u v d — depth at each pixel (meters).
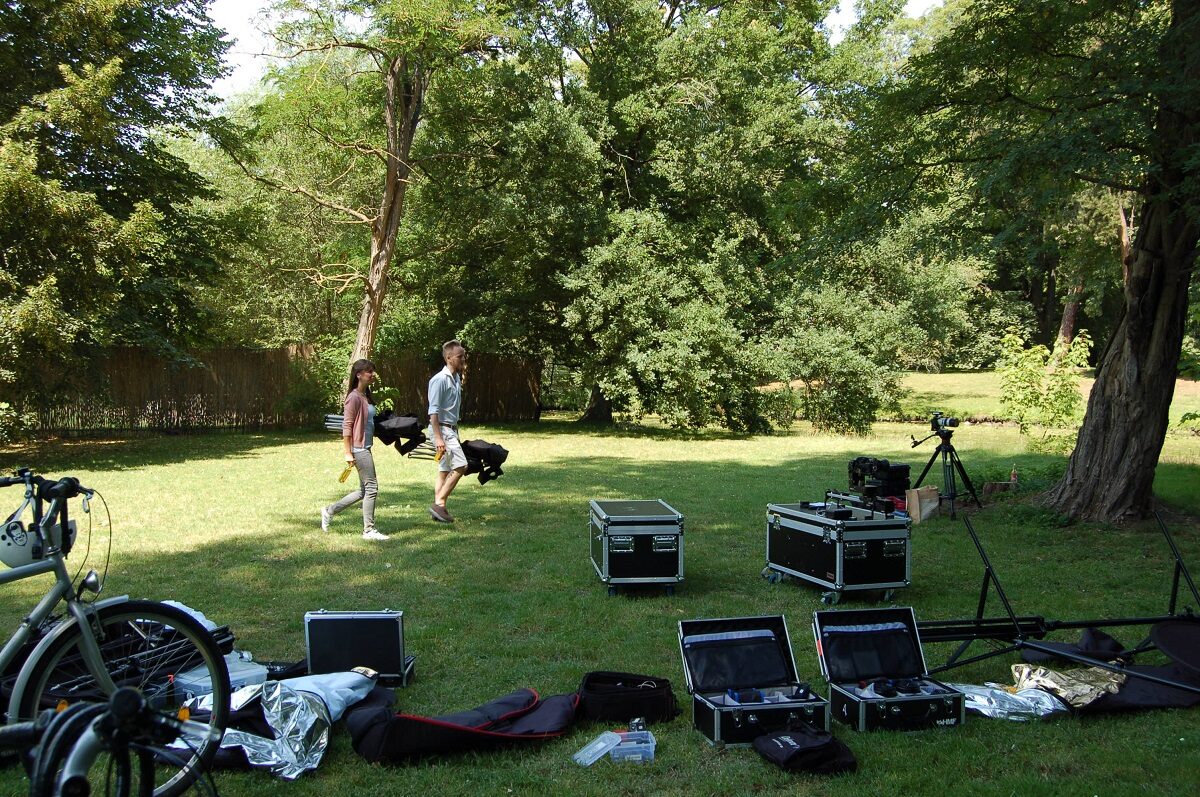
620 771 3.86
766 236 23.28
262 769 3.79
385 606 6.46
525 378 26.38
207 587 6.88
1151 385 9.64
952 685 4.77
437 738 3.91
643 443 20.02
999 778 3.79
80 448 18.11
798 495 12.01
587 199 22.33
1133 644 5.74
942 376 40.00
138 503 10.88
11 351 13.30
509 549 8.42
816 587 7.22
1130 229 25.45
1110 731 4.31
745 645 4.61
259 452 17.42
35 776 2.45
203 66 18.75
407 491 12.16
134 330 17.45
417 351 24.52
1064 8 8.98
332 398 22.30
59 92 13.77
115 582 7.00
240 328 30.12
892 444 19.81
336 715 4.16
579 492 12.21
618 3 22.02
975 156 9.85
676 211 24.09
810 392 22.92
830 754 3.87
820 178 12.10
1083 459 10.06
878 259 25.64
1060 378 17.33
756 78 21.86
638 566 6.82
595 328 22.59
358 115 22.44
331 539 8.78
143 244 14.53
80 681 3.93
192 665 4.36
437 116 22.33
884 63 27.78
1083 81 8.62
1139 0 8.73
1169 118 8.62
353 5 18.89
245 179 27.80
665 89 21.94
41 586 6.85
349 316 28.89
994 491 11.75
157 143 20.61
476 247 24.16
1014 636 5.14
